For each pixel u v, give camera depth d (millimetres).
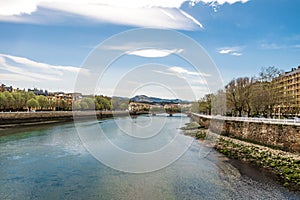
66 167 17438
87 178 15016
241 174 16547
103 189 13219
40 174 15898
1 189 13383
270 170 17641
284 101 48344
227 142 29547
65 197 12273
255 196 12758
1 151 23188
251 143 28422
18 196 12453
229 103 44844
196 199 12172
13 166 17812
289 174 16328
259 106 41969
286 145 23344
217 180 15148
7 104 59594
